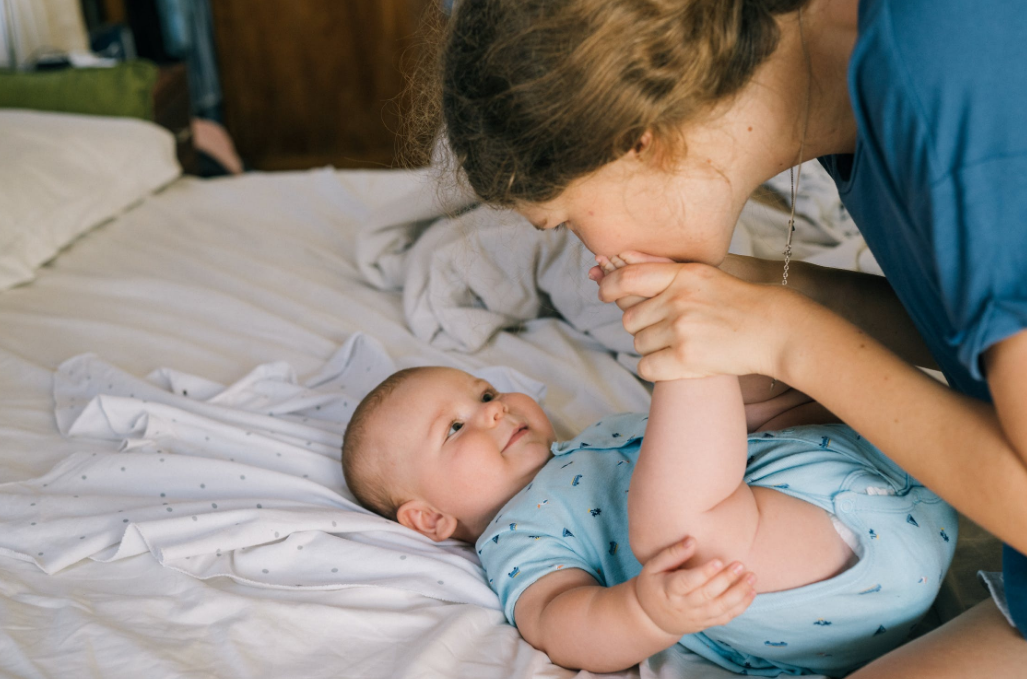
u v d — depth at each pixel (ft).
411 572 3.17
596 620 2.63
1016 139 1.74
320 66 13.74
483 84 2.09
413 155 2.65
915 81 1.79
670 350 2.35
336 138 14.16
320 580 3.16
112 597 2.98
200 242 6.53
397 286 5.84
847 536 2.58
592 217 2.26
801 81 2.18
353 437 3.80
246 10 13.39
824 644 2.63
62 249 6.32
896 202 1.98
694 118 2.06
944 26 1.76
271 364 4.67
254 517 3.32
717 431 2.40
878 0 1.85
